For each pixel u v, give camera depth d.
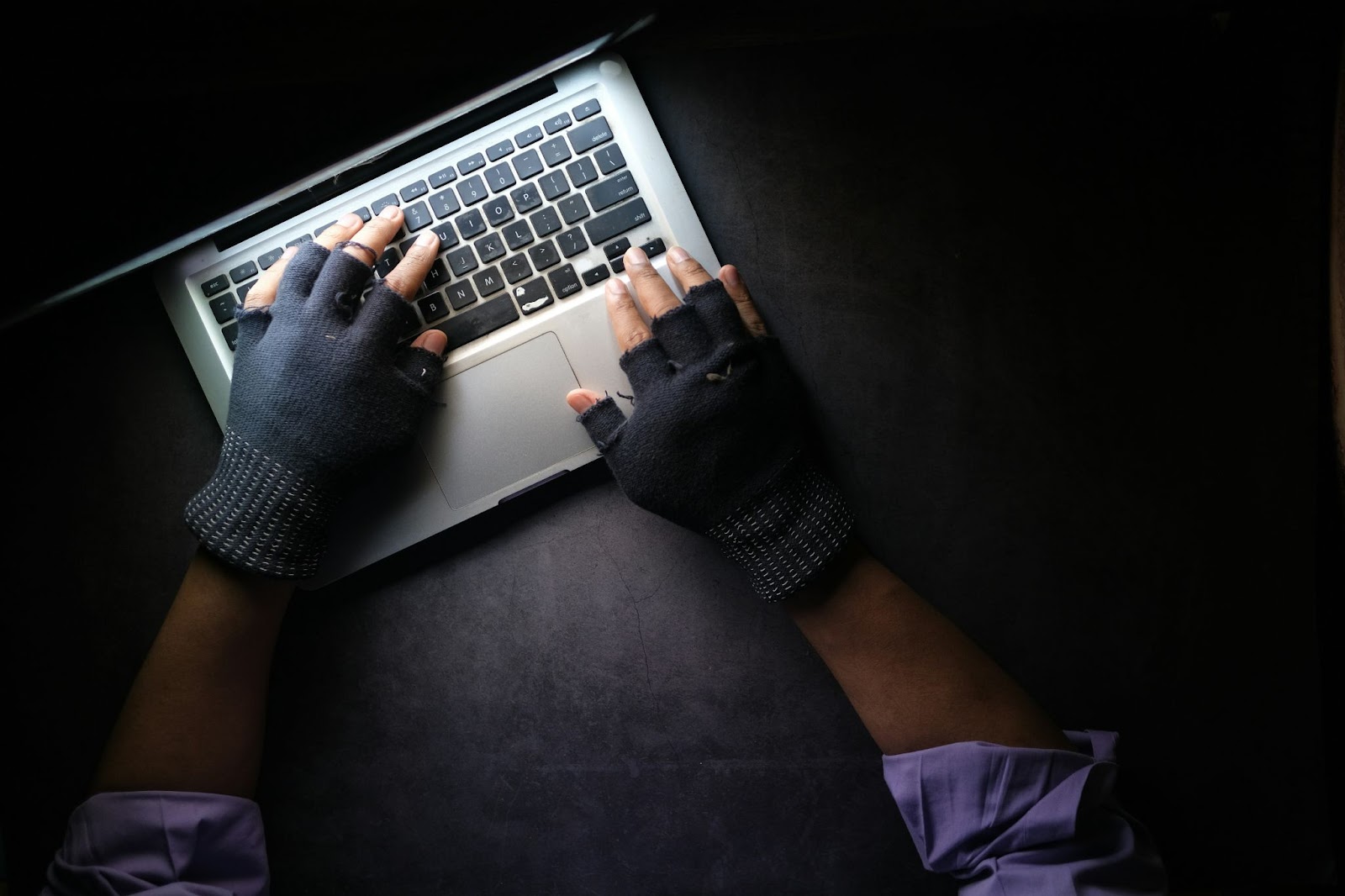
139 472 0.84
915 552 0.83
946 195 0.83
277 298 0.75
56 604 0.84
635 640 0.85
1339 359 0.78
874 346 0.83
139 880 0.69
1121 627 0.83
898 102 0.83
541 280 0.77
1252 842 0.82
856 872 0.83
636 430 0.74
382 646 0.85
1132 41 0.82
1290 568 0.82
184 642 0.74
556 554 0.84
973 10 0.81
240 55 0.79
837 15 0.81
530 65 0.77
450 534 0.84
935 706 0.72
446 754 0.85
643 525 0.84
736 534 0.74
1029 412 0.83
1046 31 0.82
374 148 0.77
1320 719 0.81
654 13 0.77
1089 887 0.67
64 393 0.84
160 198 0.82
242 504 0.73
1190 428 0.83
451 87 0.81
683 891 0.84
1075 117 0.82
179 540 0.84
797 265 0.83
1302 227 0.82
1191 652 0.82
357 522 0.79
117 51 0.78
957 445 0.83
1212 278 0.82
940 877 0.82
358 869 0.84
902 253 0.83
